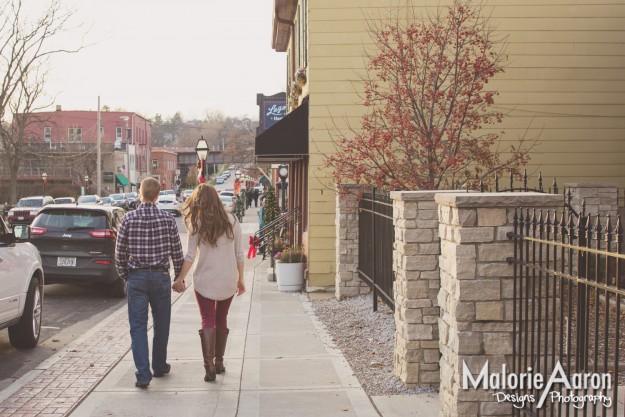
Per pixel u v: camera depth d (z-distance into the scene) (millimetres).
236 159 79375
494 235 5230
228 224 7535
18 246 9367
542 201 5215
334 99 14383
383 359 8312
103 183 81688
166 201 61156
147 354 7328
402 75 11844
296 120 14562
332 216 14586
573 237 4141
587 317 3941
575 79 14492
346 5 14328
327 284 14664
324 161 14328
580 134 14516
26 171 72750
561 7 14461
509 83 14461
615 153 14523
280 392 7086
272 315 11781
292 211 18969
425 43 12281
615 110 14523
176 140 163500
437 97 11711
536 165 14500
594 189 12492
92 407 6629
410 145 12297
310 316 11609
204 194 7527
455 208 5289
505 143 14492
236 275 7660
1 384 7805
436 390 7125
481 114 14188
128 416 6355
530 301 5285
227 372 7887
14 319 9008
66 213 14758
